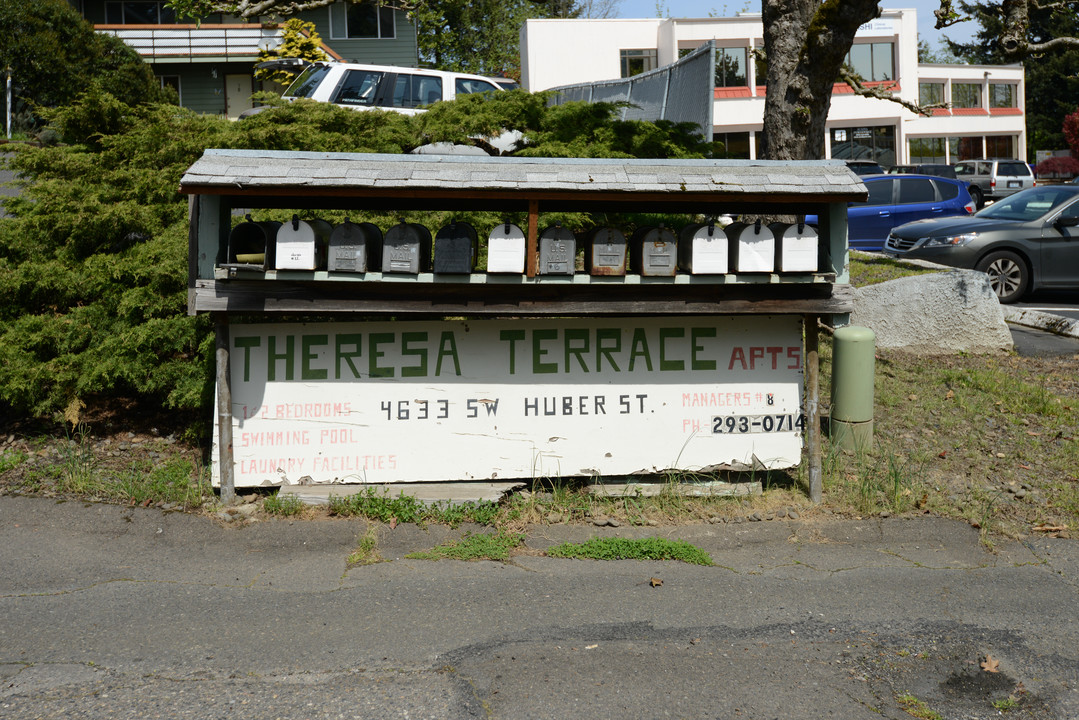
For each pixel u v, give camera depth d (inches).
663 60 1425.9
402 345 224.5
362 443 223.9
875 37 1513.3
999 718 142.0
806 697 145.4
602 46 1395.2
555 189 199.8
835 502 227.1
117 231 288.7
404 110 506.3
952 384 310.5
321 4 509.4
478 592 182.1
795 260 210.4
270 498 218.7
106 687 144.3
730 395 229.3
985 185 1290.6
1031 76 2192.4
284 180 195.6
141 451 246.2
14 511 212.8
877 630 169.5
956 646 163.9
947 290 349.4
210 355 250.7
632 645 161.0
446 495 218.5
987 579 193.2
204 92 1136.8
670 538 209.6
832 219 218.2
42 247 285.3
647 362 227.9
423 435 225.1
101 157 311.4
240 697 142.0
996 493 235.9
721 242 210.5
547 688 145.9
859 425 254.4
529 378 226.4
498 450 226.5
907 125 1571.1
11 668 149.6
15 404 251.3
